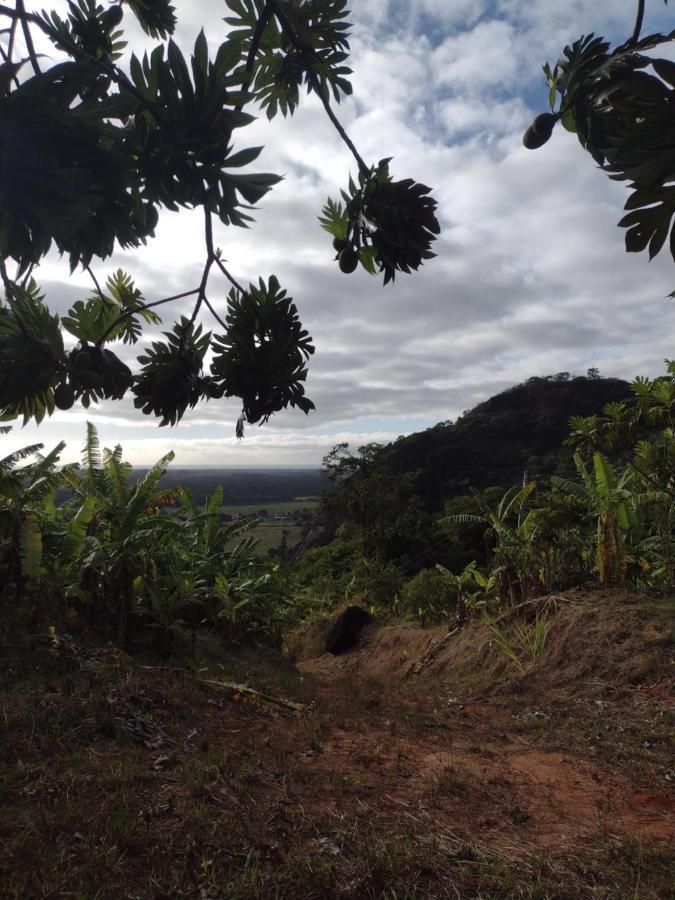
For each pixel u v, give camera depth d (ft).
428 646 48.52
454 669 40.65
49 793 11.18
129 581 25.61
